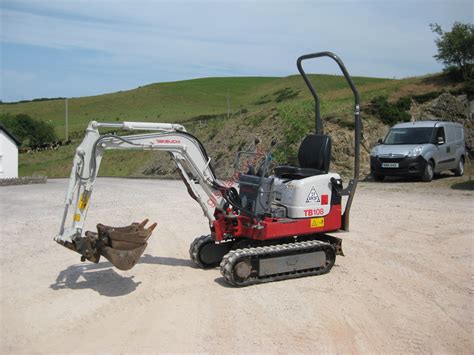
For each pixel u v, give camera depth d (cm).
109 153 5359
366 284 714
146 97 8894
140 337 538
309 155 820
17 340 535
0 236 1073
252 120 3494
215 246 816
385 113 2628
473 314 598
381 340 527
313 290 688
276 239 793
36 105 9031
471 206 1350
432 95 2794
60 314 608
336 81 7238
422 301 643
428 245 941
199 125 4769
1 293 689
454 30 2970
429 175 1852
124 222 1240
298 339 528
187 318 588
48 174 5312
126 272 790
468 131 2627
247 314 598
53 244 995
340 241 816
